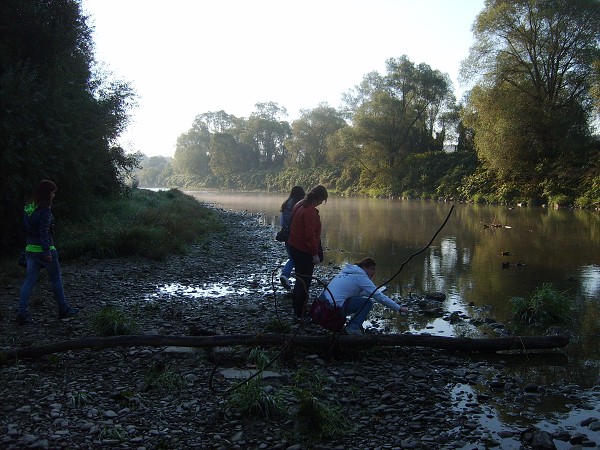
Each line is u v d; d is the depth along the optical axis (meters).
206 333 6.12
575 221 22.05
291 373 5.04
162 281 9.82
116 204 19.56
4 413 4.05
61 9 12.25
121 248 12.34
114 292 8.70
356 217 26.14
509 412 4.29
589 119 35.97
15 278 9.32
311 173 74.19
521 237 16.70
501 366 5.39
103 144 17.11
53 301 7.84
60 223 12.98
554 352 5.87
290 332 6.17
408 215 27.19
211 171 105.50
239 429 3.90
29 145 10.45
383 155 54.88
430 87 54.38
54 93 11.58
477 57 36.47
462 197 40.66
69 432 3.77
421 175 49.31
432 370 5.27
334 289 5.98
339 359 5.57
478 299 8.46
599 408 4.38
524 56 36.22
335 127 76.50
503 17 34.72
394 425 4.01
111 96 18.45
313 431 3.88
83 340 5.39
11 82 10.45
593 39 33.97
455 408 4.36
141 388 4.59
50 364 5.16
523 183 35.94
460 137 56.03
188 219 20.12
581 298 8.39
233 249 14.70
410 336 5.75
